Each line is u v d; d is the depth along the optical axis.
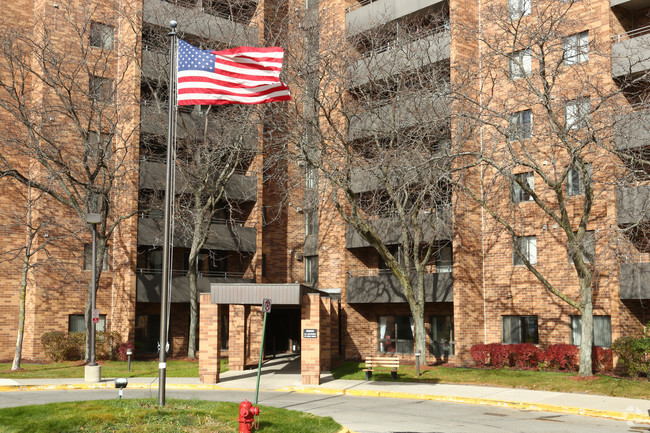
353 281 36.28
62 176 32.41
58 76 31.31
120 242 35.59
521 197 31.33
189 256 36.25
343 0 37.59
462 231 31.67
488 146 27.81
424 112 28.83
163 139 36.69
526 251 31.16
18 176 30.22
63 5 35.22
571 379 24.36
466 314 31.48
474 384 25.34
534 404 20.00
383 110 30.73
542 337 30.30
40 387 24.08
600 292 28.55
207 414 14.77
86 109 34.22
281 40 35.19
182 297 36.50
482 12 32.34
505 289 31.64
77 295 34.97
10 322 34.19
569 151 23.36
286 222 41.50
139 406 15.48
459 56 31.47
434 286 32.53
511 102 30.91
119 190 34.88
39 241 34.09
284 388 24.45
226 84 17.28
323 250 38.84
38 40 35.00
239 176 38.56
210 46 37.06
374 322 37.06
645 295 26.45
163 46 36.97
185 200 37.22
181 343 38.50
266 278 40.59
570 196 27.52
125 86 35.84
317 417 15.58
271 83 17.39
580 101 25.55
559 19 25.61
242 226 38.91
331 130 33.19
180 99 17.14
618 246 22.91
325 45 33.56
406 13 34.97
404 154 26.80
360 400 21.36
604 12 28.33
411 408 19.42
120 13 35.00
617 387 22.55
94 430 13.05
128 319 34.62
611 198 27.12
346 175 29.11
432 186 24.03
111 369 29.69
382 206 32.81
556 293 25.47
